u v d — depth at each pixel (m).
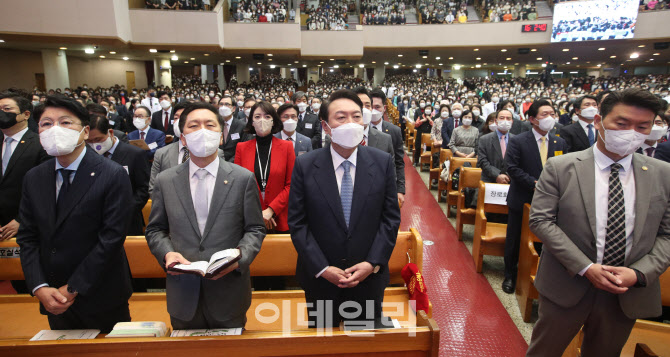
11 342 1.33
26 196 1.77
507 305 3.08
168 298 1.69
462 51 21.72
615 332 1.75
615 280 1.57
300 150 3.75
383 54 23.20
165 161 3.00
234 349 1.36
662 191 1.68
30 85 19.30
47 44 14.91
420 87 25.62
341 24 21.12
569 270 1.70
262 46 18.72
